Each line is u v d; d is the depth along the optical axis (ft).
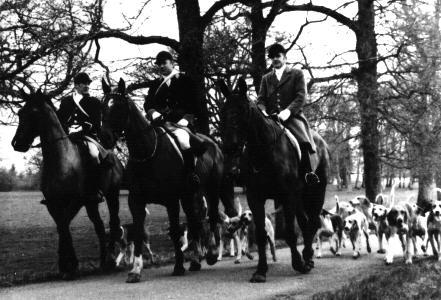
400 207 35.37
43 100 31.07
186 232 44.21
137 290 26.61
